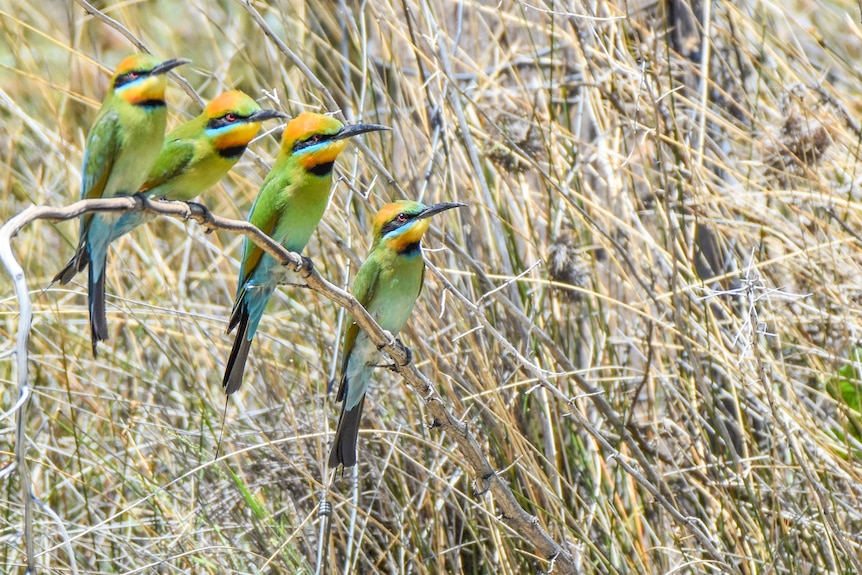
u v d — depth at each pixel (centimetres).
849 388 998
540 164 1034
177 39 1370
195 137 775
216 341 1095
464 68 1195
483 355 974
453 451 980
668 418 1005
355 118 1054
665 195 866
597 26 1091
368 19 1202
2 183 1234
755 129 1070
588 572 905
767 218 1009
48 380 1088
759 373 842
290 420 1010
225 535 962
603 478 977
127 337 1141
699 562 845
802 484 953
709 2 1045
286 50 884
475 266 897
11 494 998
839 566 876
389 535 948
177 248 1202
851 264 998
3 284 1180
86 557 970
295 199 820
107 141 727
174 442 1017
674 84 1073
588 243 1088
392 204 858
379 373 1051
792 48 1072
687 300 959
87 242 710
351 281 1020
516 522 786
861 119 1093
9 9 1285
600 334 1041
